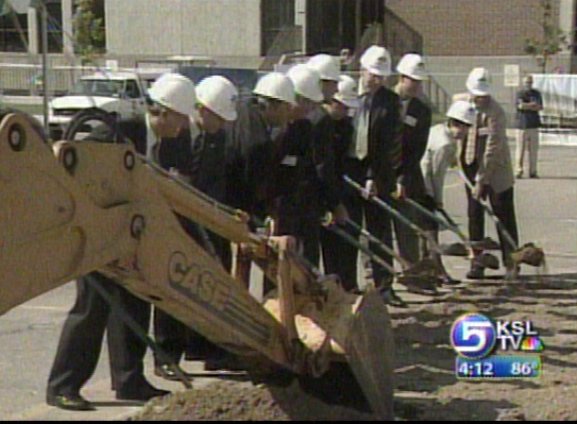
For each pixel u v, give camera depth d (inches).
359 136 351.3
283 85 278.7
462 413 232.1
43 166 147.6
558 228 555.2
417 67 362.0
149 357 291.3
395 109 350.6
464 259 454.6
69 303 371.9
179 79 243.4
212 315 185.9
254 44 1541.6
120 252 164.2
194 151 260.2
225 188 270.2
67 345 240.1
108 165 161.8
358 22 1547.7
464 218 593.9
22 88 573.3
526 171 863.7
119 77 478.3
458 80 1290.6
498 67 1531.7
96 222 158.1
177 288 177.9
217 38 1556.3
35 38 333.1
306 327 209.8
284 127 289.0
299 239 291.6
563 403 242.2
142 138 250.2
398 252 381.7
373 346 211.9
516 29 1658.5
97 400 249.4
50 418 234.1
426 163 395.2
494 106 398.3
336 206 307.0
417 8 1711.4
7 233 141.3
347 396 214.5
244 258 209.8
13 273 142.8
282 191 290.8
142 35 1565.0
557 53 1517.0
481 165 398.0
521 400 244.8
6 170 140.9
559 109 1171.3
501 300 364.2
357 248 345.7
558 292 379.6
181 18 1557.6
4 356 296.4
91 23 1250.0
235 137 277.3
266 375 219.5
